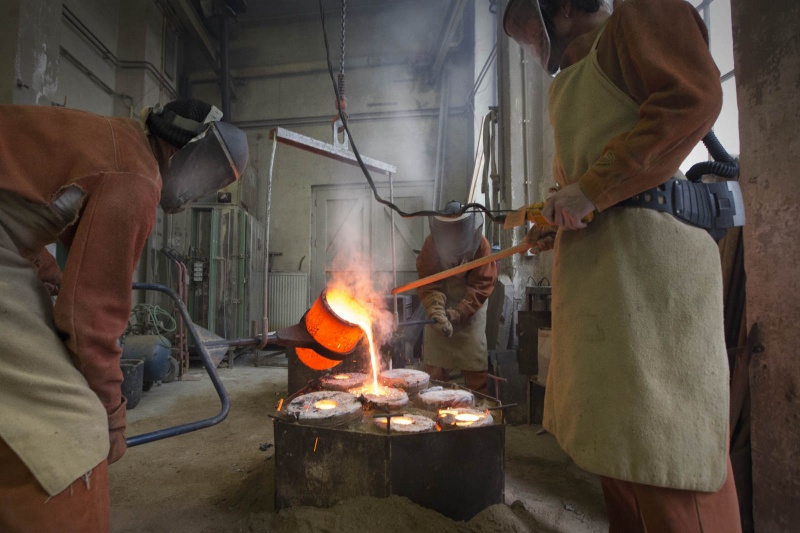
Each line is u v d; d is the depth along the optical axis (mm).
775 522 1337
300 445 1628
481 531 1512
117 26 6691
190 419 3350
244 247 6371
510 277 4289
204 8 7316
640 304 963
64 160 831
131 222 838
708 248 994
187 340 5660
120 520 1771
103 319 823
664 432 908
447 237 2674
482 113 6547
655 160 911
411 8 8180
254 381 4820
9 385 736
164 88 7355
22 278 814
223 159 1021
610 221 1025
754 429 1411
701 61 916
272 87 8266
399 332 2463
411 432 1546
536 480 2104
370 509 1482
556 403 1116
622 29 1012
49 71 4520
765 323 1376
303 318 1407
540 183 4441
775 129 1339
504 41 4688
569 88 1154
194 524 1730
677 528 921
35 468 731
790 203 1294
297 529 1467
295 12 8344
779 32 1329
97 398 852
